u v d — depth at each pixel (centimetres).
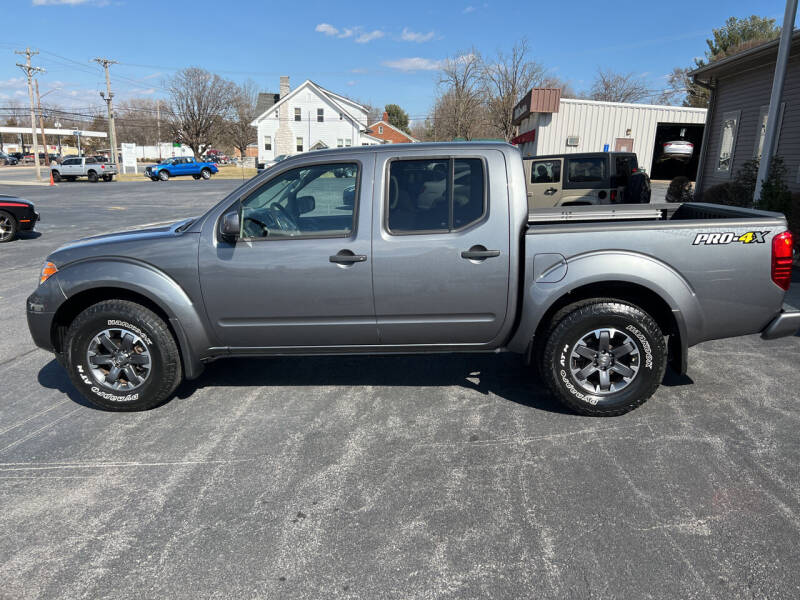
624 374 377
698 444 345
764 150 960
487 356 511
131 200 2630
